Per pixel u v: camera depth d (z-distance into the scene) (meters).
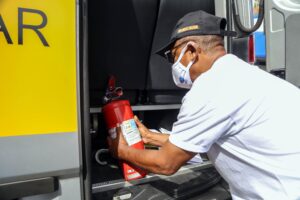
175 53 1.35
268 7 2.22
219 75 1.20
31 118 0.86
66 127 0.91
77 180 0.95
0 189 0.83
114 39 1.55
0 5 0.83
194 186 1.40
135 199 1.27
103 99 1.50
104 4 1.46
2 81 0.83
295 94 1.28
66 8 0.92
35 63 0.87
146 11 1.56
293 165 1.17
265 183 1.22
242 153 1.23
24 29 0.86
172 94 1.82
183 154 1.20
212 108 1.14
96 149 1.75
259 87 1.21
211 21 1.29
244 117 1.17
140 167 1.33
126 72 1.64
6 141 0.83
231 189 1.39
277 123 1.18
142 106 1.72
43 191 0.88
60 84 0.90
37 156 0.87
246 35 2.01
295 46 2.08
